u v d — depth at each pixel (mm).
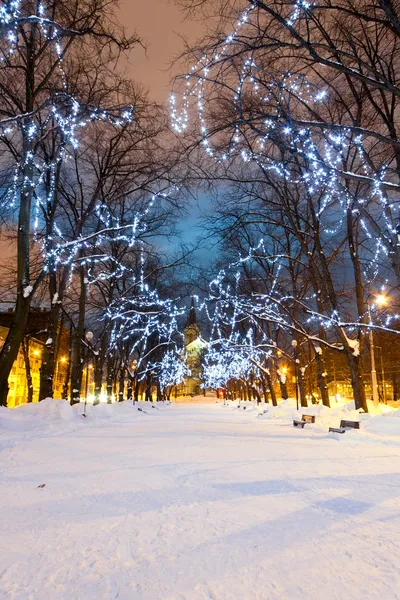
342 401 47562
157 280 41312
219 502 5809
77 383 23484
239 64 9203
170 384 67062
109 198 24266
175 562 3834
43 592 3289
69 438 13453
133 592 3283
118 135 21062
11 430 13766
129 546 4219
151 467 8367
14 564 3793
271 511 5398
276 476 7562
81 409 21438
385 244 11539
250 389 58625
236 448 11547
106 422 21984
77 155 22281
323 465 8828
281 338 38156
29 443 11922
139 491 6395
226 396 89188
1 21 9328
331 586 3383
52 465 8539
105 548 4164
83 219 21172
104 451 10695
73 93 16094
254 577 3533
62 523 4902
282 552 4062
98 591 3303
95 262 25953
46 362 19734
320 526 4816
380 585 3406
